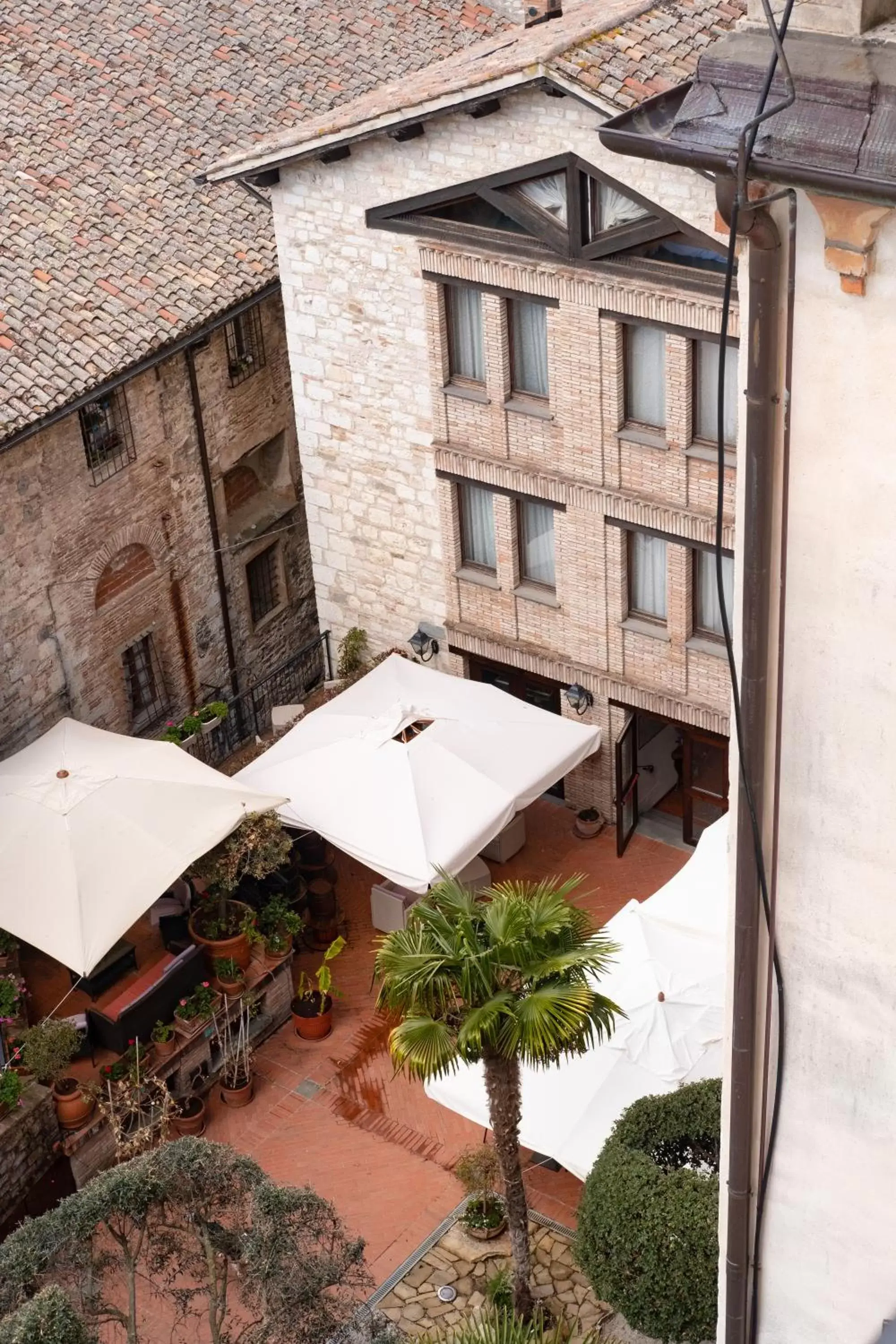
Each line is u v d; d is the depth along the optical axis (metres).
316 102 31.38
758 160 7.90
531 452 25.36
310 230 25.91
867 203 7.75
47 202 28.16
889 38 7.82
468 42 33.19
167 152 29.77
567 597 26.31
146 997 23.34
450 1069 20.56
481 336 25.22
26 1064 22.48
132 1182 16.58
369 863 24.19
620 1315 19.69
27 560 26.22
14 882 23.12
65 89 30.22
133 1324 16.84
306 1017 24.55
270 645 32.53
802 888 10.21
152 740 27.84
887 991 10.18
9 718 26.64
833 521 8.91
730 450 23.30
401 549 28.12
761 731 9.77
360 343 26.45
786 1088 11.02
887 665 9.12
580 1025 16.75
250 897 25.64
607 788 27.44
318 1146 23.02
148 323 26.70
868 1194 11.08
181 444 28.67
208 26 32.16
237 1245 17.12
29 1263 16.17
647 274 22.47
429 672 27.36
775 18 8.09
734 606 10.26
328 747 25.58
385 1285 20.72
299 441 28.34
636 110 8.62
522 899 17.28
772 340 8.66
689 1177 17.80
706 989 20.20
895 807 9.52
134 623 28.86
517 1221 18.83
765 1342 12.27
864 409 8.50
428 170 23.89
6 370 25.14
